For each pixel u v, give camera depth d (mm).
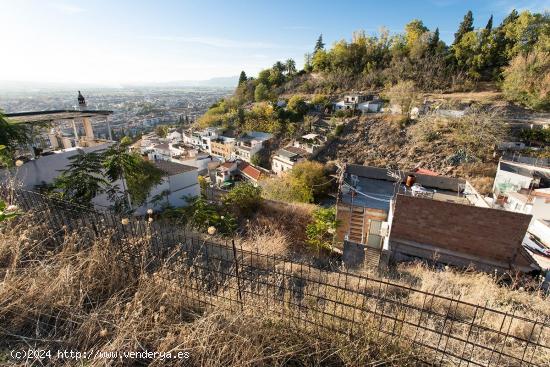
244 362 1768
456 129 25797
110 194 7609
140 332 1999
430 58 41438
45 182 7328
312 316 2266
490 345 2219
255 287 2652
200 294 2564
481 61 36781
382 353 1928
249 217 10680
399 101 31891
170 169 12461
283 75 56531
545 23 34344
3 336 2086
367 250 6516
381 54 47812
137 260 2834
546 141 22641
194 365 1849
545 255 10156
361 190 11945
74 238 2965
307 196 21062
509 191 15859
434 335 2252
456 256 6988
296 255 5430
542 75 27922
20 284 2381
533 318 2785
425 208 7066
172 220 8203
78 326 2129
